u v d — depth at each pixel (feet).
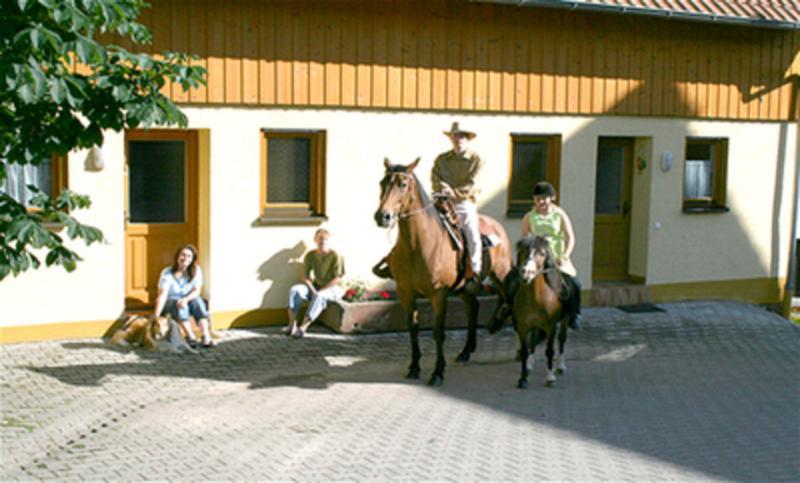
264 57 35.50
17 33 19.30
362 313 36.01
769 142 47.93
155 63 22.07
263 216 36.68
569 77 41.96
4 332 32.58
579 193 42.80
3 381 28.76
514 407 28.12
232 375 30.73
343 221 37.83
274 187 37.14
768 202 48.26
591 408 28.30
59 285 33.27
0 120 21.06
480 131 40.29
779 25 43.73
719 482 21.53
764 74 47.21
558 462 22.74
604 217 45.29
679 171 45.42
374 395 29.07
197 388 29.17
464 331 38.27
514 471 21.97
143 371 30.55
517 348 34.45
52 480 21.11
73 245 33.35
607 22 42.65
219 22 34.60
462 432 25.25
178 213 36.70
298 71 36.19
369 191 38.24
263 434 24.72
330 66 36.78
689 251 46.16
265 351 33.55
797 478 21.95
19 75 18.92
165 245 36.50
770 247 48.55
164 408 27.04
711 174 47.34
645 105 43.96
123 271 34.27
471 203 32.22
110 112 21.22
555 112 41.75
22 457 22.67
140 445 23.70
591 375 33.01
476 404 28.35
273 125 36.09
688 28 44.70
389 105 38.06
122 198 34.04
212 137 35.06
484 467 22.24
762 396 30.71
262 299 36.52
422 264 29.84
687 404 29.27
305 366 32.19
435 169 32.96
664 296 45.62
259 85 35.50
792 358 37.17
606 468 22.34
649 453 23.71
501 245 34.24
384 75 37.88
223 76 34.83
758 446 24.63
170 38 33.86
